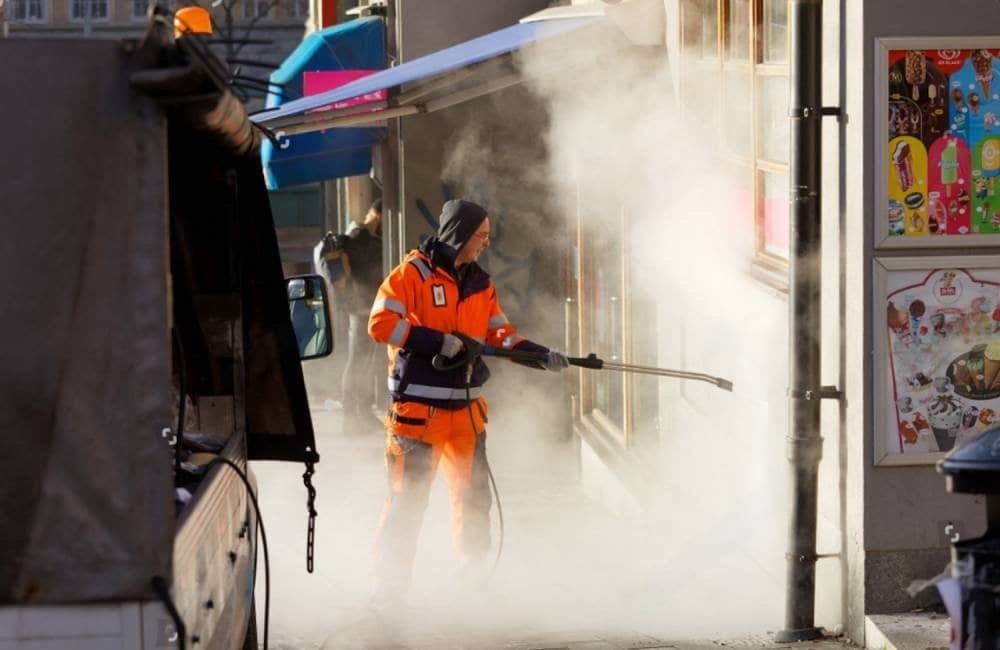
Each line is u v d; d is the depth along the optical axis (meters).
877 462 17.92
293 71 46.38
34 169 9.62
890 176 17.67
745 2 23.47
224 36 102.62
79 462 9.47
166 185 9.73
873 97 17.61
